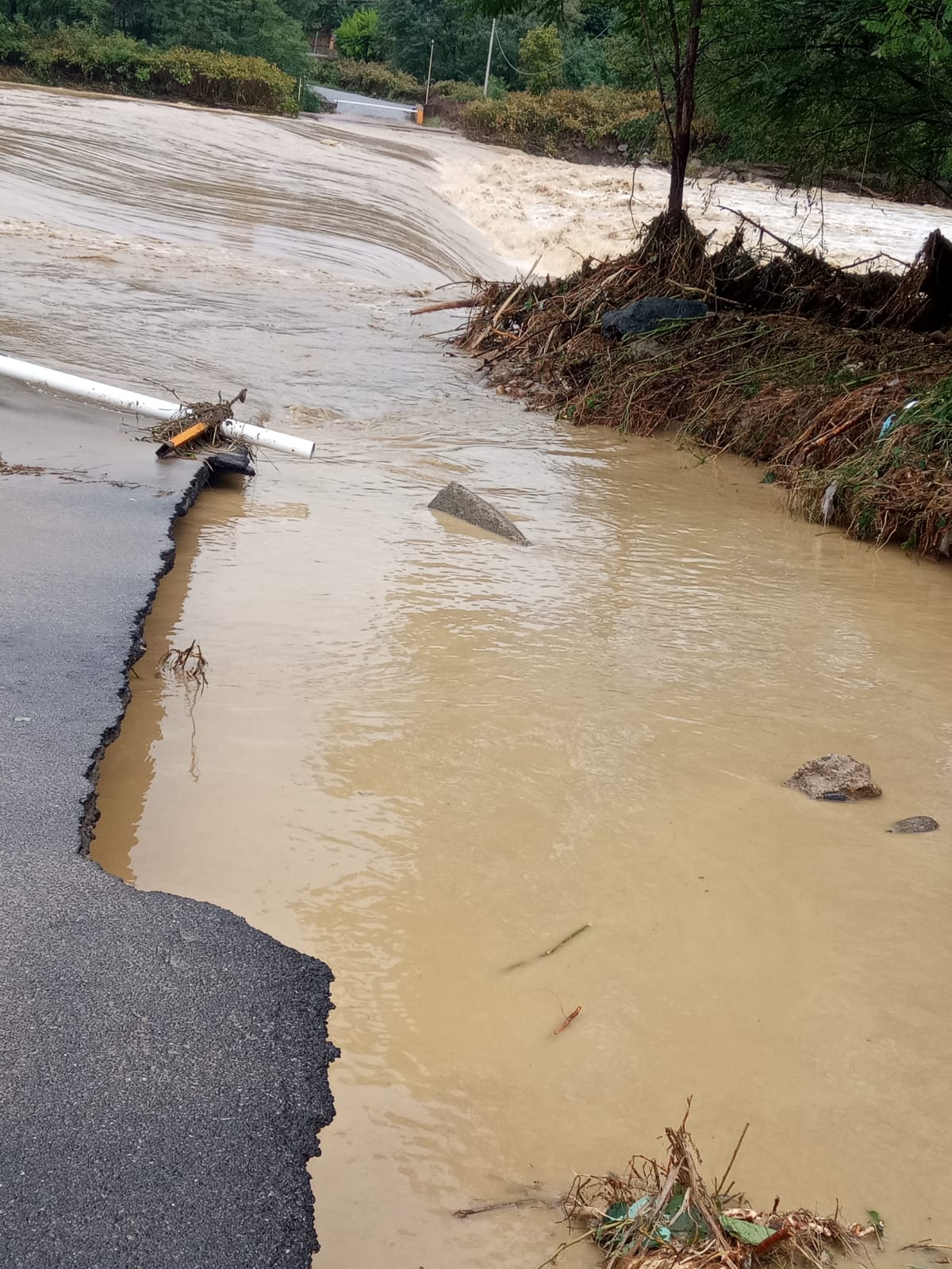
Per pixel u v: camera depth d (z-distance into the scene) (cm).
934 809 448
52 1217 227
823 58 1429
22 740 404
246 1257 226
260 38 5388
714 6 1422
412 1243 242
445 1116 276
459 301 1539
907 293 1396
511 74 6500
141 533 635
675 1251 240
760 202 3503
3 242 1556
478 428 1066
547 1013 315
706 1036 313
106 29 4875
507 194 3362
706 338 1235
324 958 326
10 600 520
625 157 4484
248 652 521
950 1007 333
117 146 2512
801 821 429
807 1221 249
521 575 673
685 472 1002
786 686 554
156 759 423
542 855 390
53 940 306
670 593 675
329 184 2750
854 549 819
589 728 486
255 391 1042
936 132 1585
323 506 763
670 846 404
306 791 414
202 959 309
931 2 1112
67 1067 264
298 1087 271
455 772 439
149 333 1184
